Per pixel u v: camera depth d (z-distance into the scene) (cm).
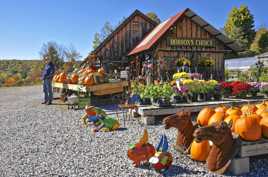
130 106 963
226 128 493
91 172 512
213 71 2009
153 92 973
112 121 842
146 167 533
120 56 2209
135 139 727
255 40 6556
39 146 687
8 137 788
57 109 1294
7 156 616
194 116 988
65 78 1600
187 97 1055
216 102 1041
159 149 528
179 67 1861
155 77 1819
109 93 1354
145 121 911
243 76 2809
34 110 1289
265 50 6138
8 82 3747
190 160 564
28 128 901
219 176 485
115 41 2206
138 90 1078
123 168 529
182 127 591
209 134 483
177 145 611
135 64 2072
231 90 1162
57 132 832
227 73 3003
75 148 661
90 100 1312
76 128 880
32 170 529
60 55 4431
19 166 551
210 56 1997
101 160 574
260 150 508
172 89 1046
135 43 2258
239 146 498
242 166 497
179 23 1912
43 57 4259
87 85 1298
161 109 928
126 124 915
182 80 1109
